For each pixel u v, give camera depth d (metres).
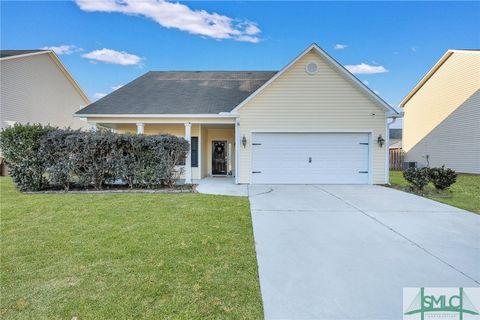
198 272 3.71
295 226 5.80
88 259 4.08
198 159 14.86
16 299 3.05
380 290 3.34
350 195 9.34
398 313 2.92
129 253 4.30
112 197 8.80
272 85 12.09
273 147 12.23
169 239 4.93
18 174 9.80
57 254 4.26
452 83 18.50
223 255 4.27
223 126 15.41
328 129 12.03
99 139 9.98
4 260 4.04
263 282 3.50
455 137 18.22
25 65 17.89
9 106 16.80
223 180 14.00
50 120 20.28
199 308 2.93
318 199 8.61
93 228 5.53
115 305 2.95
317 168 12.17
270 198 8.73
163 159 10.45
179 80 16.84
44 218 6.26
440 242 4.93
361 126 12.02
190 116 12.78
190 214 6.64
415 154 22.53
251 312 2.89
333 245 4.77
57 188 10.42
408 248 4.64
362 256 4.32
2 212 6.78
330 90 12.02
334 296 3.21
